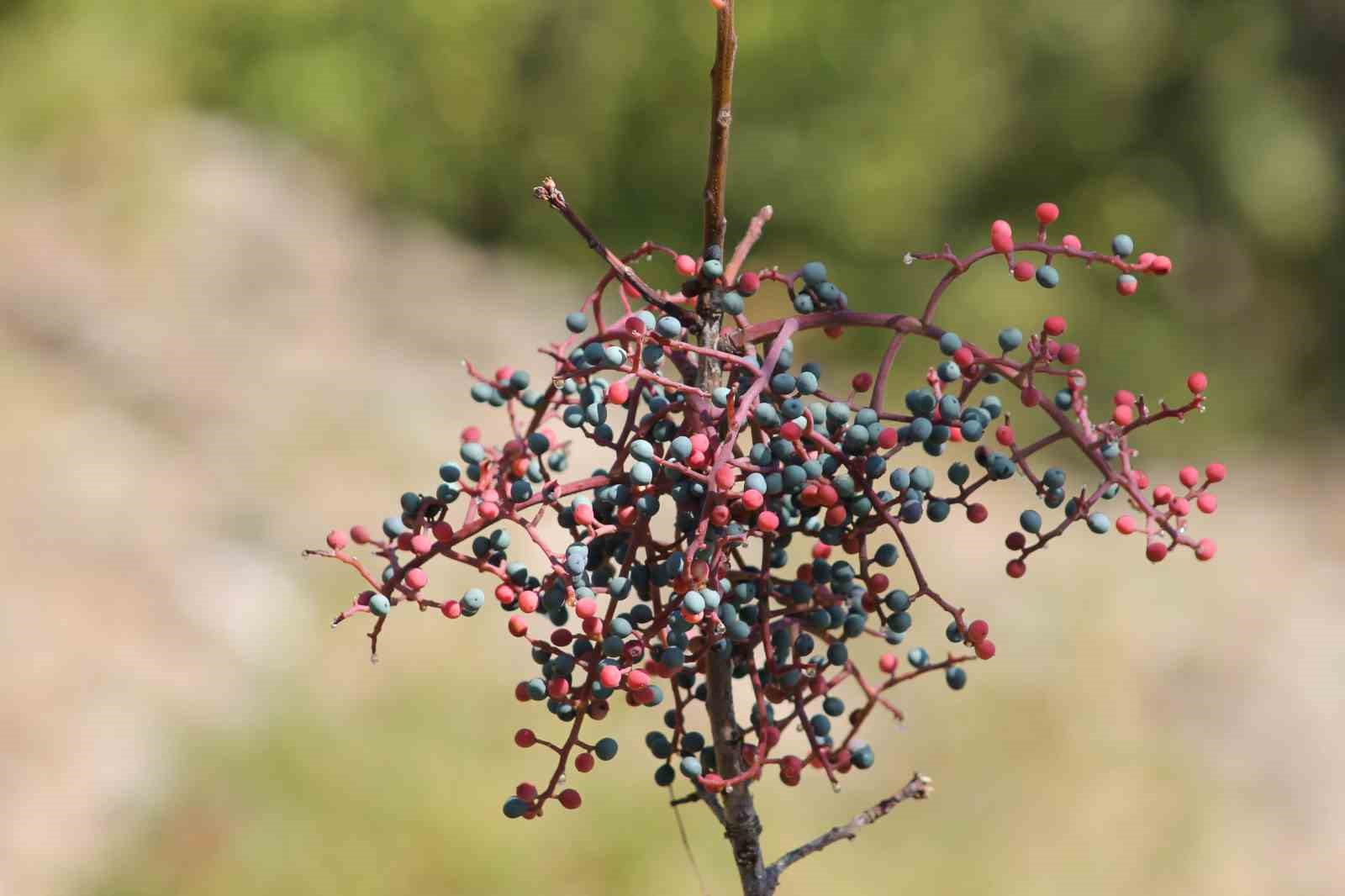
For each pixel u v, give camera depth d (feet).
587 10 53.01
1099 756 25.53
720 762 6.68
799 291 6.23
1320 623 34.65
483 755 22.13
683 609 5.58
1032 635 29.30
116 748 21.47
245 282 39.24
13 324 32.14
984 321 51.60
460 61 51.24
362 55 50.39
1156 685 30.12
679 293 6.29
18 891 19.01
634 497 5.90
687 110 54.44
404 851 20.08
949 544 32.96
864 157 54.44
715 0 5.94
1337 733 28.76
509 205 53.31
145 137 41.01
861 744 6.47
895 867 21.85
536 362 41.73
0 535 25.12
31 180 38.65
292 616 25.62
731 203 54.90
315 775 20.88
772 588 6.37
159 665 23.47
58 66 41.29
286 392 34.19
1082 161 59.41
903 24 55.42
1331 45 61.67
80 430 29.25
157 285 36.99
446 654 24.26
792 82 54.54
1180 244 59.41
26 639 22.94
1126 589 33.24
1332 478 49.57
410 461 33.01
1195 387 5.94
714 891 20.44
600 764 21.88
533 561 25.80
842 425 5.89
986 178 58.95
